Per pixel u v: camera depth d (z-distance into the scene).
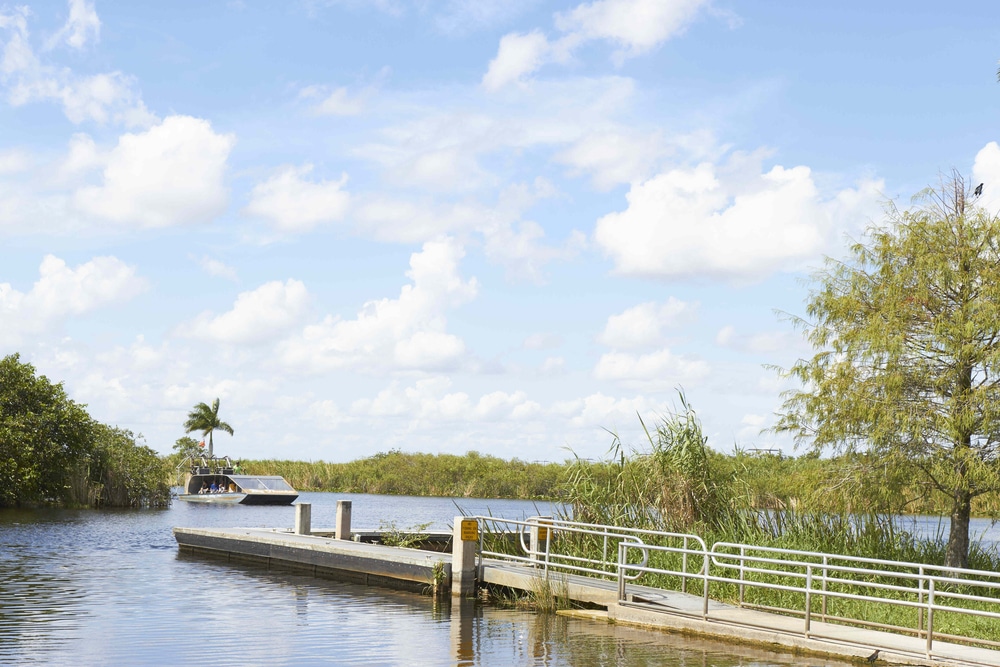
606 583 17.88
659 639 14.61
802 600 16.19
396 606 18.11
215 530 27.73
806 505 18.77
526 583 18.23
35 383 55.59
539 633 15.15
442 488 83.56
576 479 20.55
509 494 80.31
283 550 24.16
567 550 20.27
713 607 15.97
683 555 17.23
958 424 16.88
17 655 13.20
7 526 39.88
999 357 16.41
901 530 18.81
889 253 18.25
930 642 12.48
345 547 22.33
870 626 14.49
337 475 90.81
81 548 30.34
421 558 20.14
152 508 60.56
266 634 15.02
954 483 16.78
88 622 16.08
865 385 17.72
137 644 14.11
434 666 12.70
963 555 17.64
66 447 56.62
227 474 78.12
